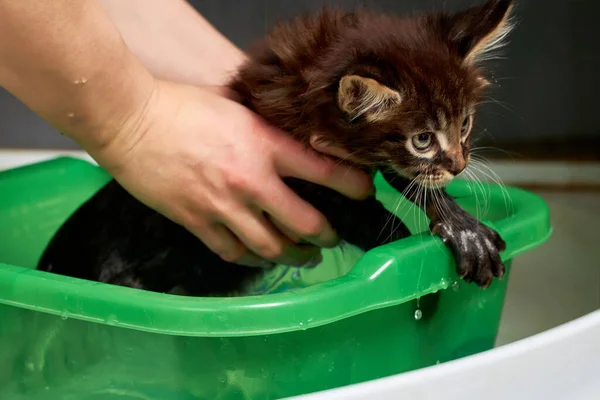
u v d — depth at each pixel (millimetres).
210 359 799
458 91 905
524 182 1322
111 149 877
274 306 776
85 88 836
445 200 908
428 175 912
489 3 941
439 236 864
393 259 820
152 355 809
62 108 844
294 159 898
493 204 989
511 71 1356
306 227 914
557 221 1233
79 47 821
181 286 1005
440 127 904
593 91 1354
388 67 882
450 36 930
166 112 878
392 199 1029
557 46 1346
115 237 1005
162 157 881
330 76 875
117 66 846
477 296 917
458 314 904
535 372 781
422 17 957
